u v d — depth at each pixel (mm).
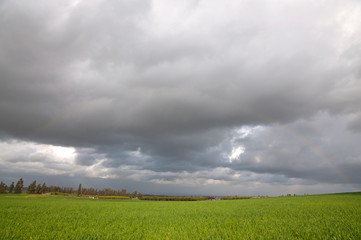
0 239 8930
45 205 29609
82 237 9523
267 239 9195
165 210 24859
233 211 22422
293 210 21344
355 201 32812
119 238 9320
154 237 9680
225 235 9641
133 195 150500
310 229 10719
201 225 12961
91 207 28266
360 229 10688
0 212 18406
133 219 16297
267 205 30266
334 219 14328
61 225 12320
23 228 11156
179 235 9953
